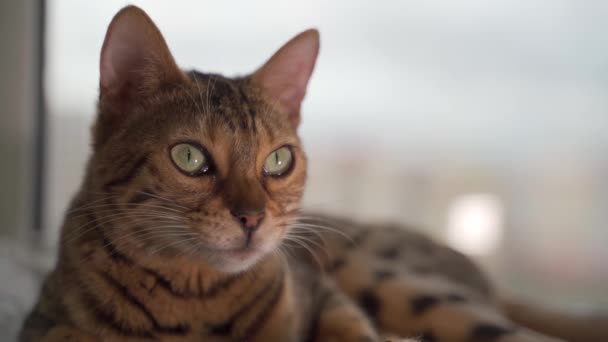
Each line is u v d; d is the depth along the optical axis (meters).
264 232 0.49
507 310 0.64
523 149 0.73
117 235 0.49
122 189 0.49
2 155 0.72
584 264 0.72
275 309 0.51
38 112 0.74
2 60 0.71
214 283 0.50
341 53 0.72
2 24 0.71
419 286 0.60
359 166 0.74
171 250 0.49
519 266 0.73
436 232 0.75
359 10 0.72
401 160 0.75
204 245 0.48
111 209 0.49
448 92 0.73
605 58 0.71
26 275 0.61
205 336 0.50
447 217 0.75
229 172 0.49
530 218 0.73
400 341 0.51
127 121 0.50
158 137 0.49
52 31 0.72
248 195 0.48
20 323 0.55
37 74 0.73
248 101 0.51
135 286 0.49
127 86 0.50
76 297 0.49
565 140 0.72
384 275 0.61
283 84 0.54
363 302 0.60
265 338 0.51
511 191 0.73
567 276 0.72
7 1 0.70
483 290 0.64
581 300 0.70
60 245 0.51
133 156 0.49
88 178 0.50
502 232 0.74
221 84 0.52
